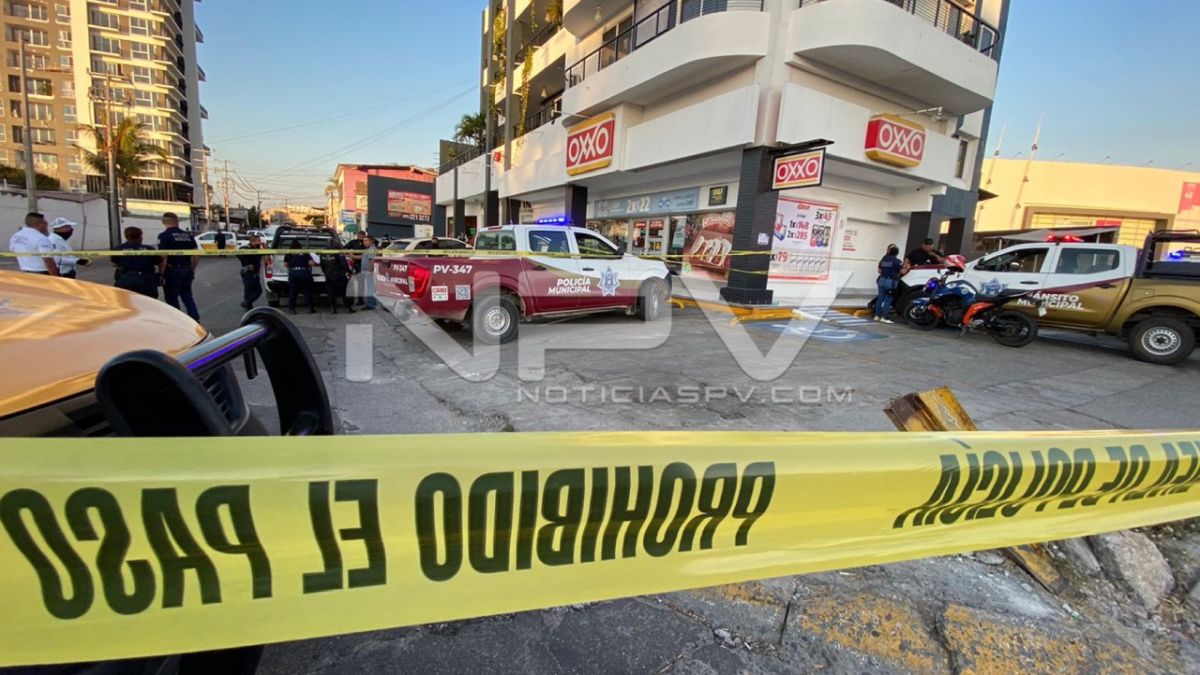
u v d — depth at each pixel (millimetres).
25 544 909
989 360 6746
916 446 1440
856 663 1848
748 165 11133
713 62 11078
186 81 77562
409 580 1077
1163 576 2281
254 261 9422
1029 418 4387
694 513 1222
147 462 940
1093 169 35812
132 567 957
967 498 1491
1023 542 1647
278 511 996
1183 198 35844
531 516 1121
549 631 1962
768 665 1828
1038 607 2148
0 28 61656
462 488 1073
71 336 1386
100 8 63812
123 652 969
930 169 12984
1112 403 4965
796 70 10898
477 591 1118
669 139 12492
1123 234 36500
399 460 1046
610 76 13578
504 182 21234
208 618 994
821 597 2172
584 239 8352
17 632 928
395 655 1820
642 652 1868
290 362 1957
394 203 36250
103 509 928
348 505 1024
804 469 1289
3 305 1540
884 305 9992
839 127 11242
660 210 15242
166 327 1744
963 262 8922
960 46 11562
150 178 65250
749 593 2195
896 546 1438
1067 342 8484
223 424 1148
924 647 1918
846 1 10000
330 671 1734
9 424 1033
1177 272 6980
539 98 24219
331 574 1040
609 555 1190
